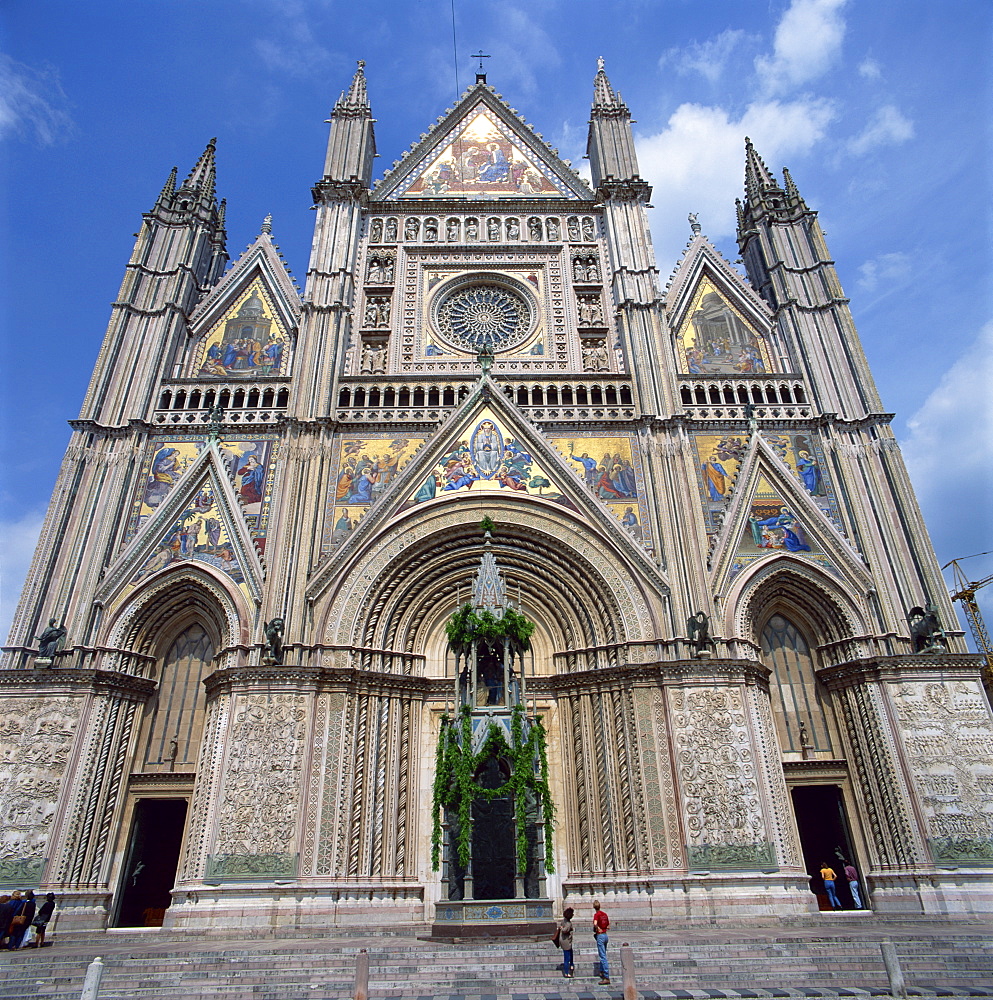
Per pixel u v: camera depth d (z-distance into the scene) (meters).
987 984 15.33
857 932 20.78
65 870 25.89
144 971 17.48
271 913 24.97
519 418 35.03
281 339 38.94
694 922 24.64
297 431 34.44
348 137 45.34
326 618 30.38
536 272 42.34
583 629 31.95
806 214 41.84
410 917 26.36
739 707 28.53
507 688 25.02
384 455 34.62
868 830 28.53
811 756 30.39
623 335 38.72
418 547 32.31
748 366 38.81
